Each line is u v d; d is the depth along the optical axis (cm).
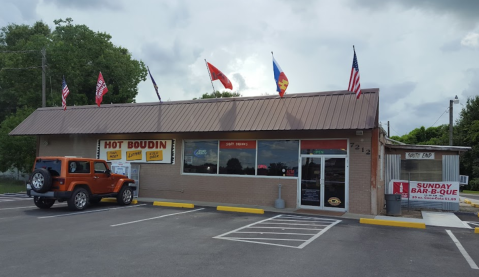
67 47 3291
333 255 767
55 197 1312
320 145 1470
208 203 1603
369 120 1302
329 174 1448
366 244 883
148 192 1786
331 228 1087
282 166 1531
